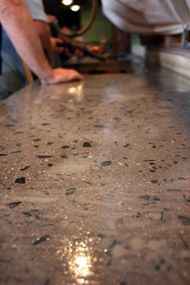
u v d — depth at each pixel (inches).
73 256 7.8
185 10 25.9
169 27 34.9
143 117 19.4
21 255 7.9
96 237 8.4
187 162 12.6
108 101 24.5
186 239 8.1
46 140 16.3
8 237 8.6
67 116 20.8
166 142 14.9
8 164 13.5
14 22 30.5
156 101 23.4
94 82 34.7
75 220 9.3
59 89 31.3
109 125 18.3
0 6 29.7
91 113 21.2
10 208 10.1
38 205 10.2
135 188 10.9
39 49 33.1
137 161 13.0
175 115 19.4
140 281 6.9
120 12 41.6
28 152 14.7
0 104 25.1
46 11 60.4
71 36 63.3
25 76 44.2
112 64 55.4
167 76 35.5
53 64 49.5
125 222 9.0
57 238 8.5
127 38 75.7
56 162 13.5
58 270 7.3
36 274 7.2
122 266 7.4
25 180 12.0
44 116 21.0
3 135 17.4
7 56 46.1
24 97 27.8
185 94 25.2
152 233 8.5
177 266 7.2
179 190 10.6
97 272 7.2
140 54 62.6
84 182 11.5
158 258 7.5
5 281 7.1
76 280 7.0
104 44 77.4
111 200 10.2
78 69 49.9
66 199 10.5
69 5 64.0
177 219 9.0
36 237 8.6
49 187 11.3
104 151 14.3
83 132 17.2
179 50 35.2
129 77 36.9
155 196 10.3
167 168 12.2
